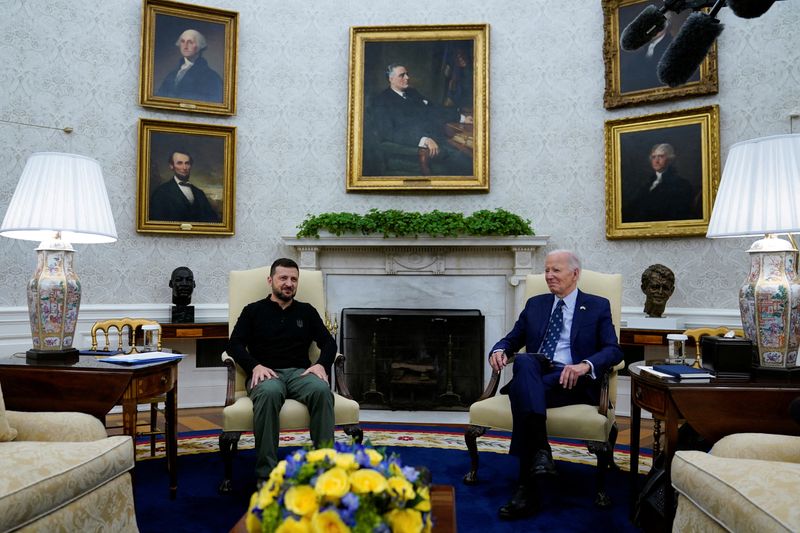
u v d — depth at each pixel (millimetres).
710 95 4848
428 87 5582
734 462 1789
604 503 2738
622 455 3717
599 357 2848
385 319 5199
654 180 4988
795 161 2307
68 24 4977
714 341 2381
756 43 4711
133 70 5172
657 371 2420
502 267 5211
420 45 5578
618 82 5164
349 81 5516
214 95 5348
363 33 5559
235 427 2871
